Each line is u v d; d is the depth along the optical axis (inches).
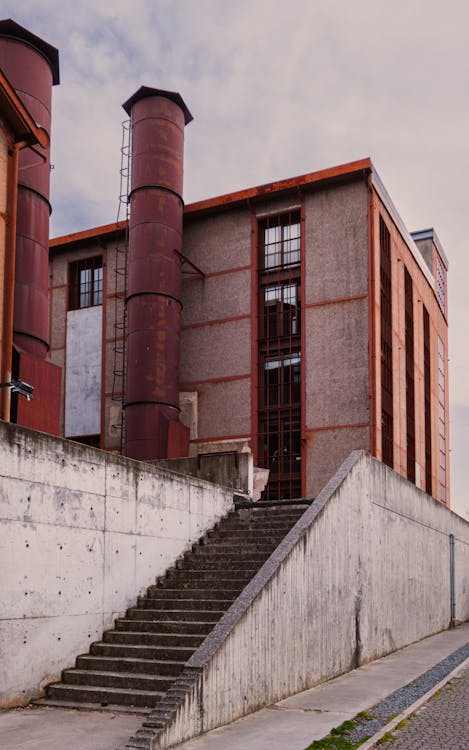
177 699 275.7
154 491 458.9
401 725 307.6
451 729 300.5
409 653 586.9
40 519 358.0
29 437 354.9
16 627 336.5
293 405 986.1
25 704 337.1
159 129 1032.8
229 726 300.4
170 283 1003.9
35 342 781.9
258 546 475.8
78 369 1146.7
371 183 992.9
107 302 1142.3
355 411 940.6
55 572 365.4
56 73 877.8
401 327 1128.2
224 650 307.9
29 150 805.2
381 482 594.6
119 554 418.0
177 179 1040.2
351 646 478.9
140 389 967.6
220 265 1072.2
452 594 890.1
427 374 1347.2
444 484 1443.2
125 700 332.2
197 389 1047.0
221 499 544.7
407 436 1154.0
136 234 1011.9
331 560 452.4
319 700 359.3
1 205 570.6
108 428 1098.1
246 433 1002.7
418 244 1493.6
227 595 422.0
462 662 516.4
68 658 368.8
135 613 416.8
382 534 586.6
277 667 358.0
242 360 1028.5
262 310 1041.5
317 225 1016.9
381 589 569.9
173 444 952.3
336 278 989.8
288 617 376.8
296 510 534.0
